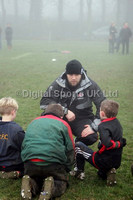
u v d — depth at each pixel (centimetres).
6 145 326
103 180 333
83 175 332
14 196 295
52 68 1215
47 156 285
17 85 884
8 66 1288
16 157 331
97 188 311
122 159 386
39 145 289
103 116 316
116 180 330
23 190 273
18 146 328
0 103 339
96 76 1023
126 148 422
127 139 456
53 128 300
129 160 383
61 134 302
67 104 376
